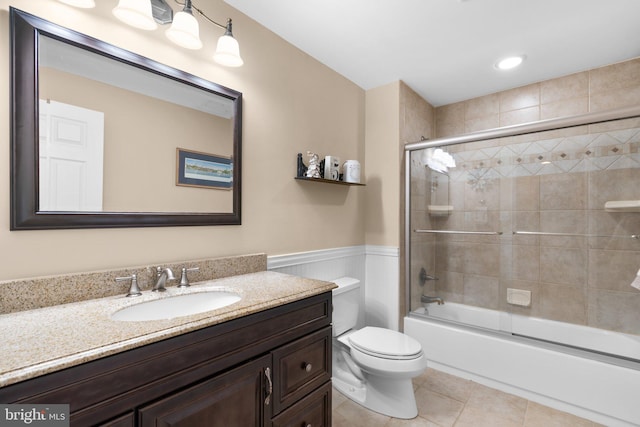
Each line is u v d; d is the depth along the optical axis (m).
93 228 1.05
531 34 1.78
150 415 0.72
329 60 2.07
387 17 1.63
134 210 1.16
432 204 2.59
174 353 0.77
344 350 1.88
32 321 0.81
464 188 2.46
